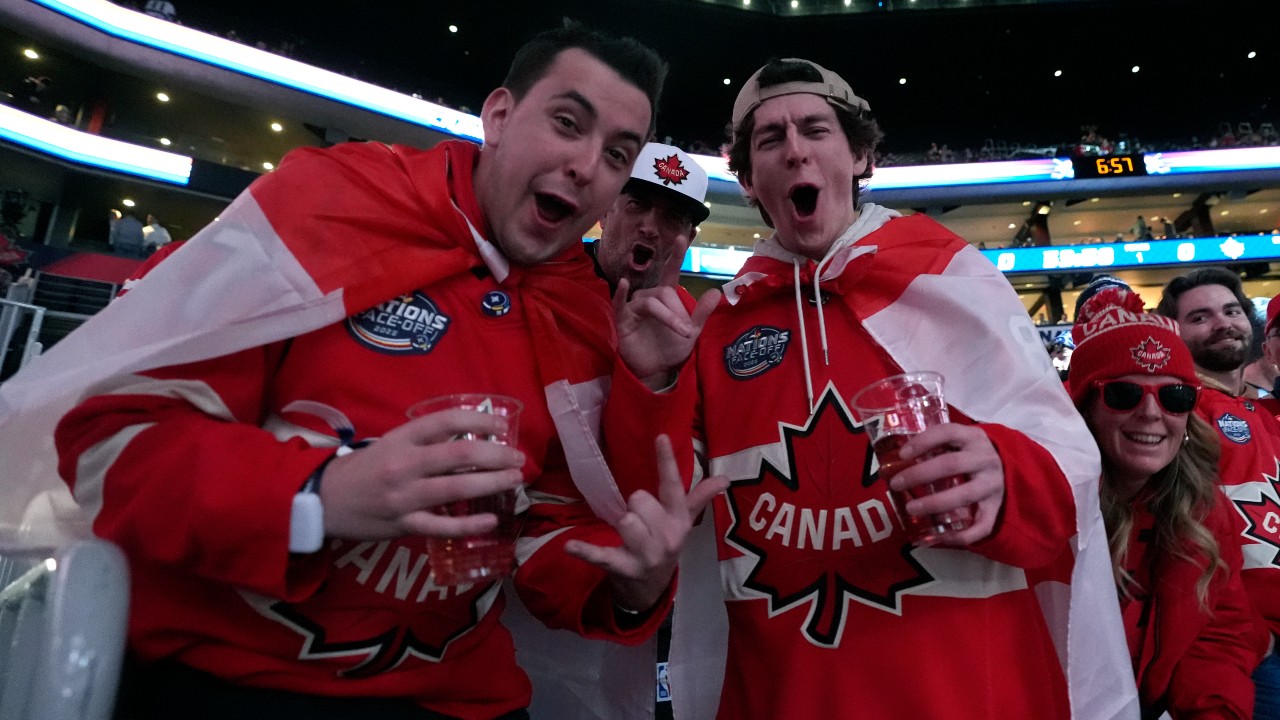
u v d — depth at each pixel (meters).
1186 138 20.64
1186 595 1.64
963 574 1.20
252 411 0.97
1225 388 2.34
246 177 13.89
